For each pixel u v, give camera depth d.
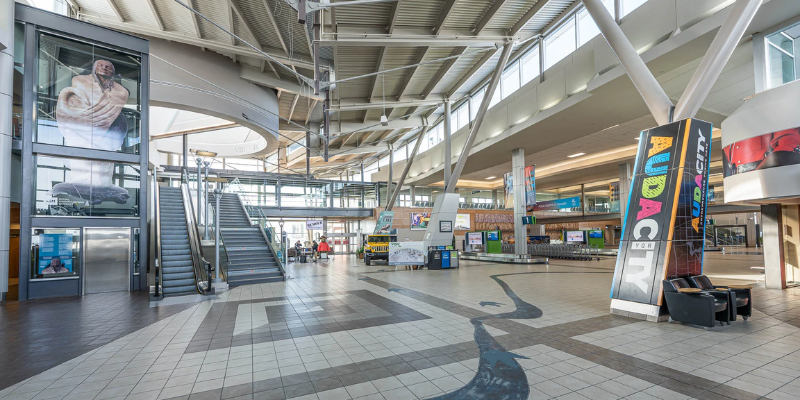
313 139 35.28
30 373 4.74
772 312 7.58
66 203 11.54
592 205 40.19
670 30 11.04
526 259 20.91
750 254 27.53
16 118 11.45
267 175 34.72
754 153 8.96
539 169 35.97
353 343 5.82
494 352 5.27
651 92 7.84
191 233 13.10
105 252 11.94
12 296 11.23
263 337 6.27
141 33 16.25
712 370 4.48
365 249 22.66
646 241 7.51
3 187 10.16
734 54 11.16
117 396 4.03
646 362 4.77
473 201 44.94
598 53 13.41
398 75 18.67
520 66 21.00
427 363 4.86
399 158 41.56
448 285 12.27
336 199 38.66
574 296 9.80
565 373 4.44
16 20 10.90
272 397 3.93
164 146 30.62
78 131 11.81
